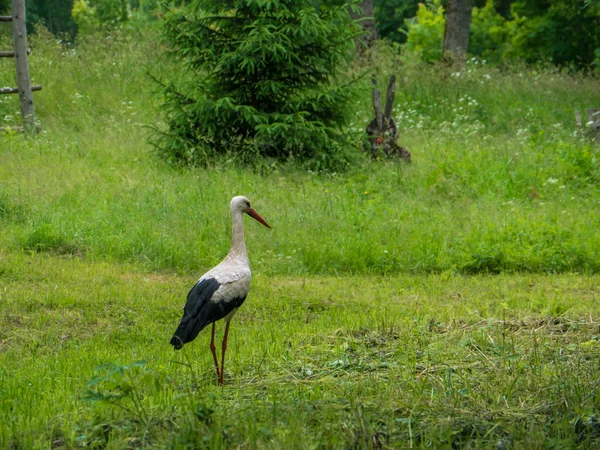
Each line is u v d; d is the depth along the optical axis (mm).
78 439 6340
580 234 15609
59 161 20188
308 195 17531
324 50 20531
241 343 9617
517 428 6453
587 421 6555
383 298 12281
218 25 20719
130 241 14359
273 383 7938
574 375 7859
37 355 9180
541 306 11703
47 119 25266
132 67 29297
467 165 20312
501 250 14602
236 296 8352
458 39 38656
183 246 14266
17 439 6395
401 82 30391
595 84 32469
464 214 16938
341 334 10133
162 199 16516
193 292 8242
